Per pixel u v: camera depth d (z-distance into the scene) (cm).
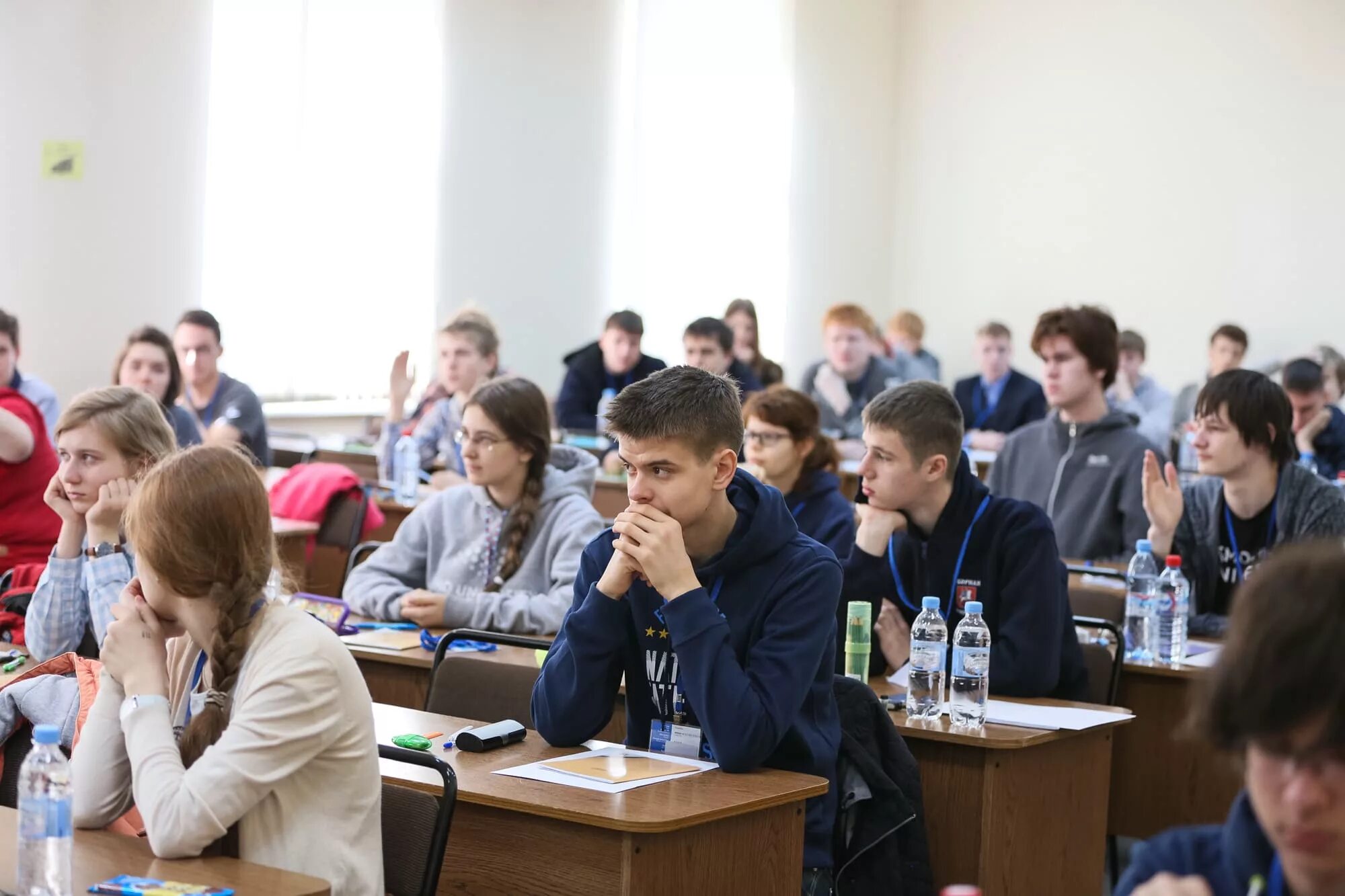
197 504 204
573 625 257
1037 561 336
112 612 213
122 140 764
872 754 271
